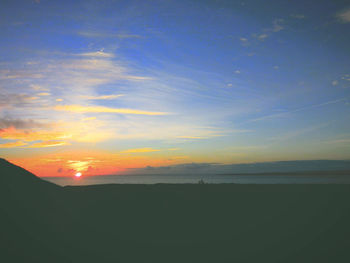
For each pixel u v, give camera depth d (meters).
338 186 20.69
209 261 11.37
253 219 15.57
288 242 12.74
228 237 13.62
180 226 14.91
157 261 11.34
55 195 16.42
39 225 12.41
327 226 13.98
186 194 19.00
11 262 9.40
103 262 10.87
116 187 20.31
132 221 15.19
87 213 15.56
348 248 11.63
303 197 18.19
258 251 12.08
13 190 14.19
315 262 10.80
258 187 20.59
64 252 11.00
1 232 10.74
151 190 19.66
